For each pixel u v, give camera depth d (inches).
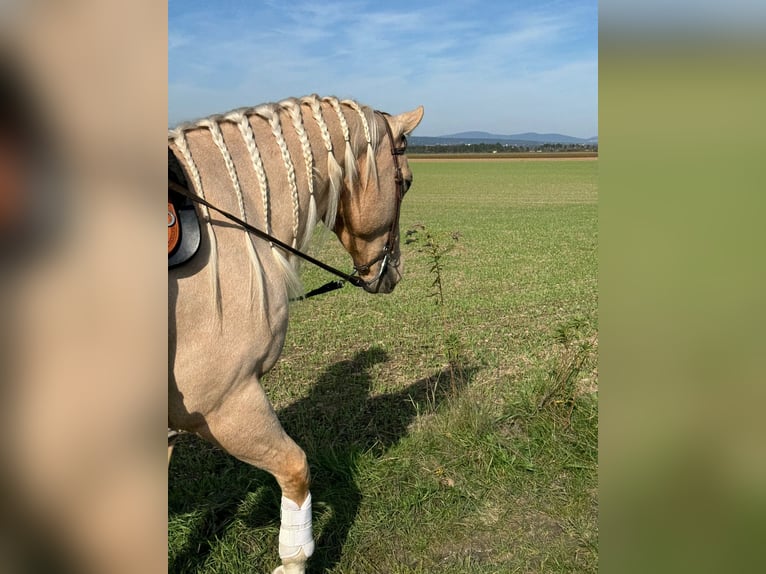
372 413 192.4
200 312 81.5
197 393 83.7
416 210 1071.6
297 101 105.8
